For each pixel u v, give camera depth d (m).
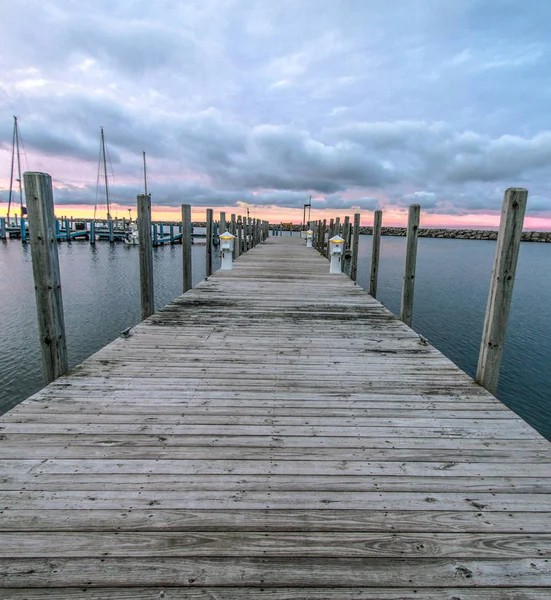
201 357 3.30
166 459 1.89
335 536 1.46
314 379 2.90
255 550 1.38
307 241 18.09
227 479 1.76
